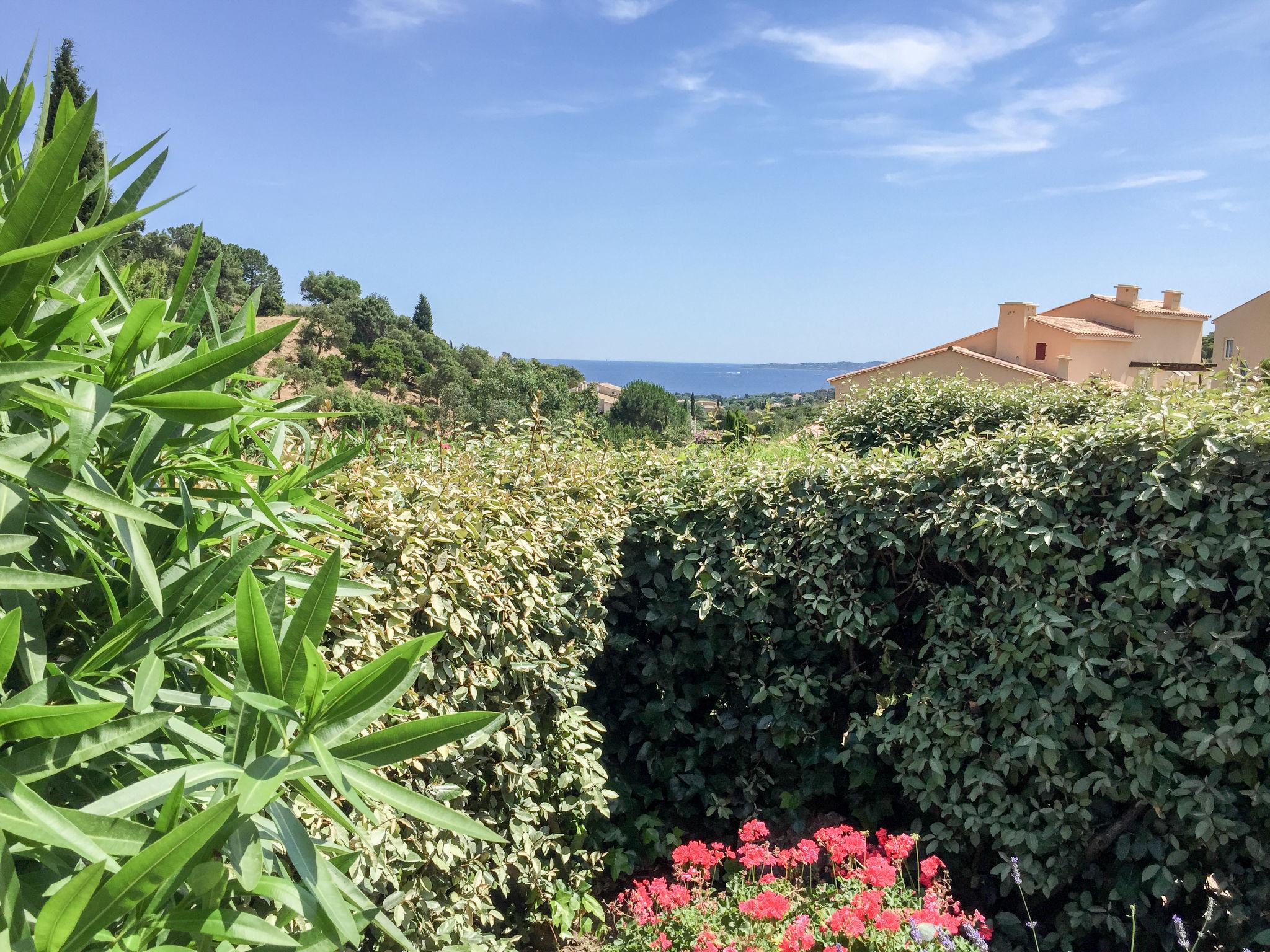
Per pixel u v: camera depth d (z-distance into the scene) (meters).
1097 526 3.34
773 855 3.28
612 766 4.43
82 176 1.40
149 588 1.18
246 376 1.64
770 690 4.13
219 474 1.47
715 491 4.36
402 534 2.66
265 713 1.14
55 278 1.34
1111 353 34.22
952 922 2.69
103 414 1.12
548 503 3.77
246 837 1.15
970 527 3.65
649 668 4.35
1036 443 3.64
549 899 3.51
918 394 9.12
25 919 0.94
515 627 3.16
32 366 1.03
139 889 0.95
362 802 1.19
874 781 4.09
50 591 1.30
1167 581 3.14
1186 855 3.09
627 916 3.32
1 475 1.13
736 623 4.22
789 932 2.66
